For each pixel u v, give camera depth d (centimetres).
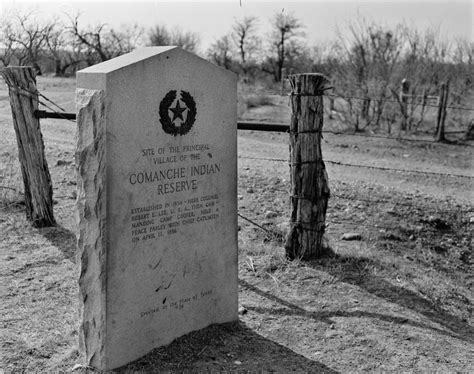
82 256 396
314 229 611
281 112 1950
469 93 1875
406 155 1364
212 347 440
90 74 379
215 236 458
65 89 2148
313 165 598
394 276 596
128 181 392
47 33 3503
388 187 935
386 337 475
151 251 414
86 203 387
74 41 3903
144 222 407
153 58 396
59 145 1074
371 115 1734
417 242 719
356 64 1994
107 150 377
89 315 400
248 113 1919
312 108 586
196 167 437
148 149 402
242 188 856
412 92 1734
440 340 478
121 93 380
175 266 433
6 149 1004
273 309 512
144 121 397
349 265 608
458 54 1983
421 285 580
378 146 1453
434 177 1119
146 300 416
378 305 532
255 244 653
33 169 679
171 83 410
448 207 831
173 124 416
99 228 385
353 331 480
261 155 1215
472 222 788
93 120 378
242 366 417
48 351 426
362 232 719
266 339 461
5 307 490
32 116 670
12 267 574
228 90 451
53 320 470
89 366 403
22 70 663
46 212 690
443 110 1543
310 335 471
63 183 845
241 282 564
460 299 574
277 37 4678
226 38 4944
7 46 3394
